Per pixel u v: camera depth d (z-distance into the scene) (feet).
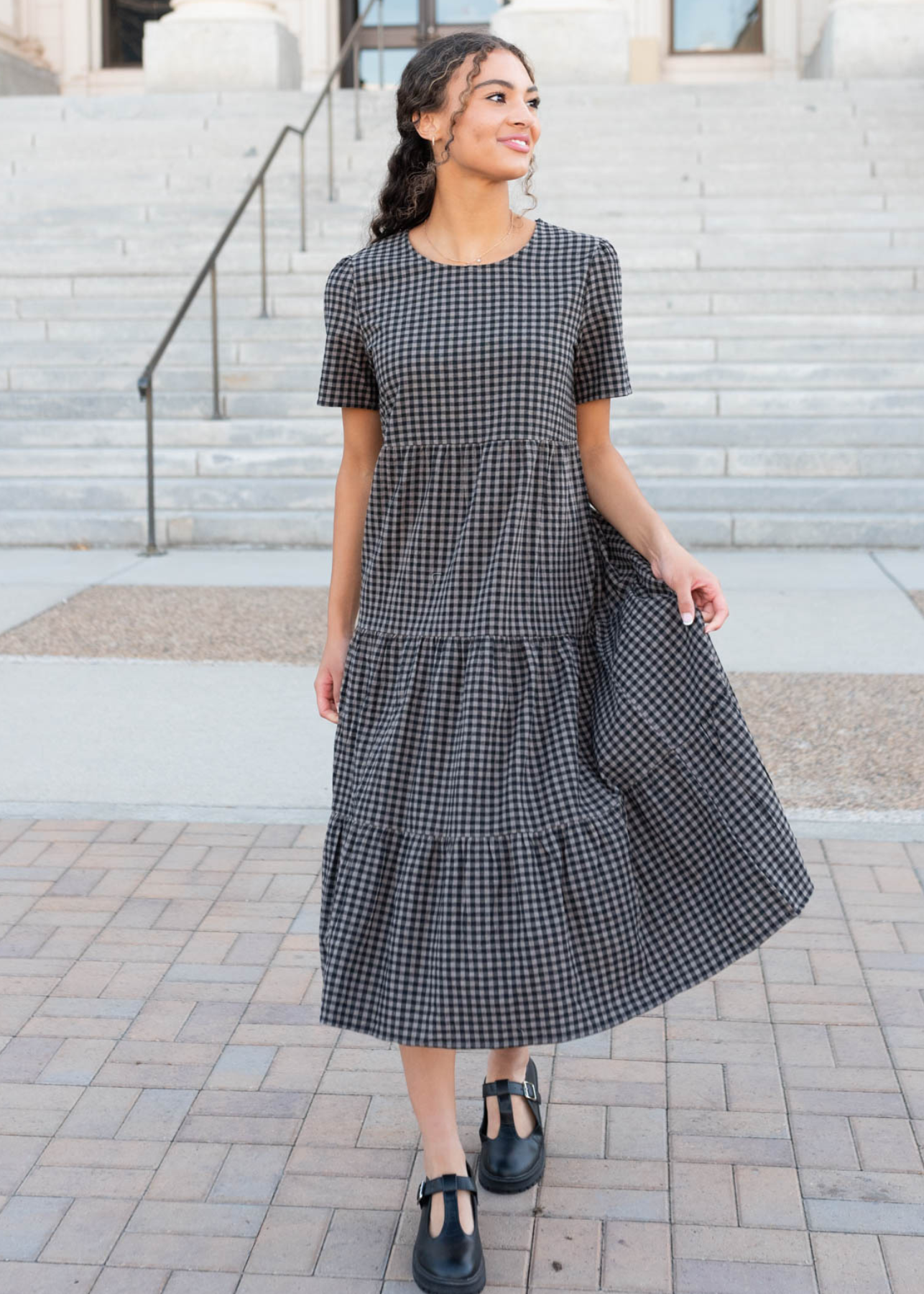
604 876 6.67
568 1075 8.82
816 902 11.19
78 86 56.34
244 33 48.24
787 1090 8.59
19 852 12.35
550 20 46.98
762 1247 7.18
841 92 41.06
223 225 36.94
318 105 36.35
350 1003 6.82
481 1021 6.54
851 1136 8.11
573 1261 7.10
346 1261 7.13
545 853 6.60
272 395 30.48
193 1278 7.00
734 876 6.88
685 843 6.93
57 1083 8.71
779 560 24.71
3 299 34.81
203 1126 8.29
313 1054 9.07
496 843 6.61
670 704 6.84
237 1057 9.03
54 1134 8.20
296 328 32.63
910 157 38.32
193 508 27.32
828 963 10.16
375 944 6.84
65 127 42.55
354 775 7.07
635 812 6.95
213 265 29.19
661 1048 9.11
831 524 25.55
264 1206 7.56
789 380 29.96
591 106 41.57
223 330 32.78
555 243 6.97
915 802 13.29
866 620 20.25
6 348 32.65
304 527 26.45
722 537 25.76
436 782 6.80
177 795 13.75
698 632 6.86
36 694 17.06
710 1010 9.57
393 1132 8.23
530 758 6.73
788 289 33.22
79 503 27.48
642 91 41.47
